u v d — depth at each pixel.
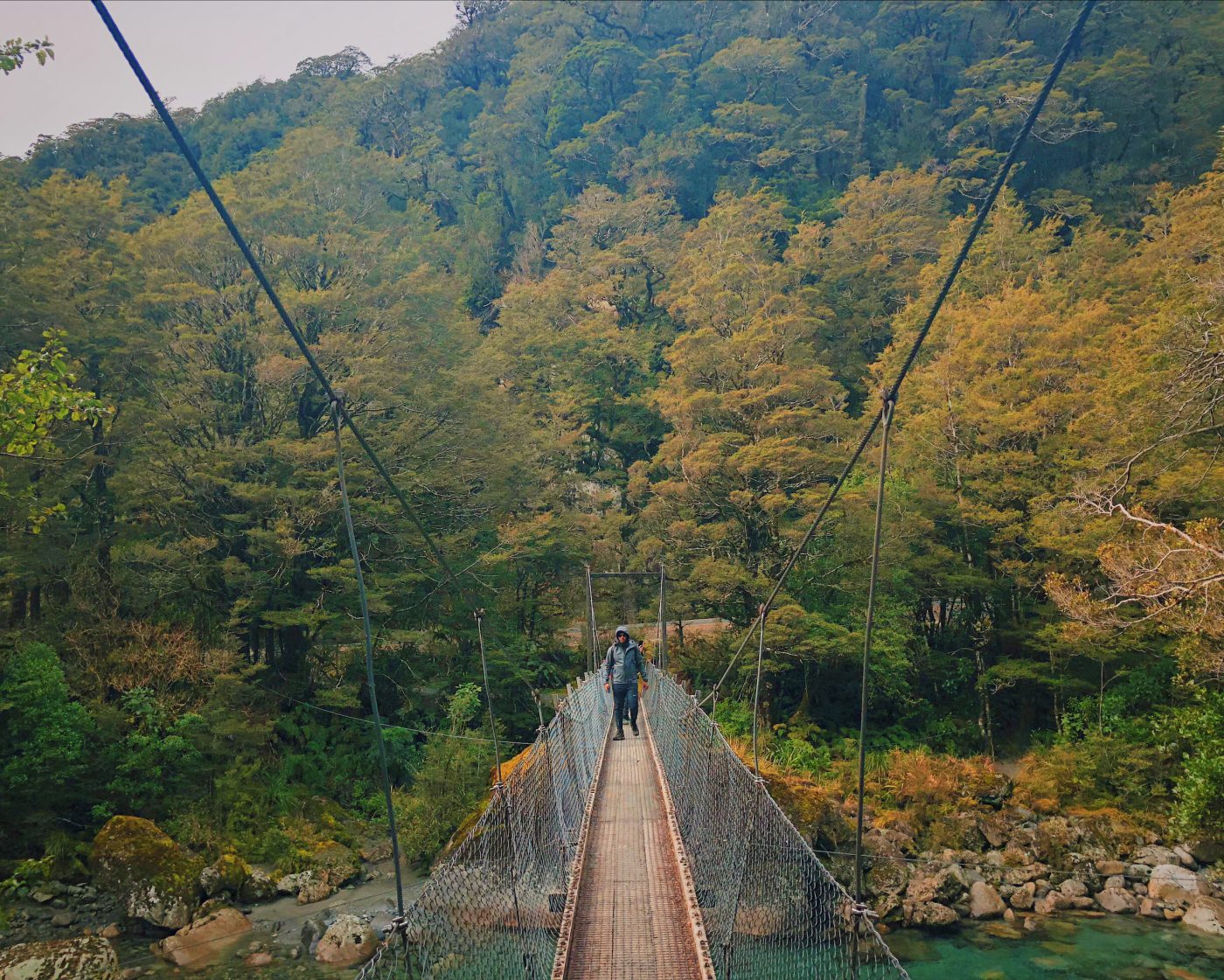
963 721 25.11
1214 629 13.71
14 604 19.23
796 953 4.46
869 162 61.84
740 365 28.20
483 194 68.56
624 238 52.09
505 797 5.27
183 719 17.72
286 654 23.05
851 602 25.59
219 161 62.75
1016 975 12.50
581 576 30.09
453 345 29.66
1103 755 19.47
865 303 41.66
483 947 4.46
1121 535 18.34
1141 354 18.70
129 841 14.66
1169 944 13.64
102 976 10.80
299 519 21.27
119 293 22.25
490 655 24.64
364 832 18.73
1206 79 52.72
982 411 22.50
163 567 20.02
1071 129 52.97
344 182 29.38
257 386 22.64
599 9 83.69
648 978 5.27
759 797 5.42
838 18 73.38
